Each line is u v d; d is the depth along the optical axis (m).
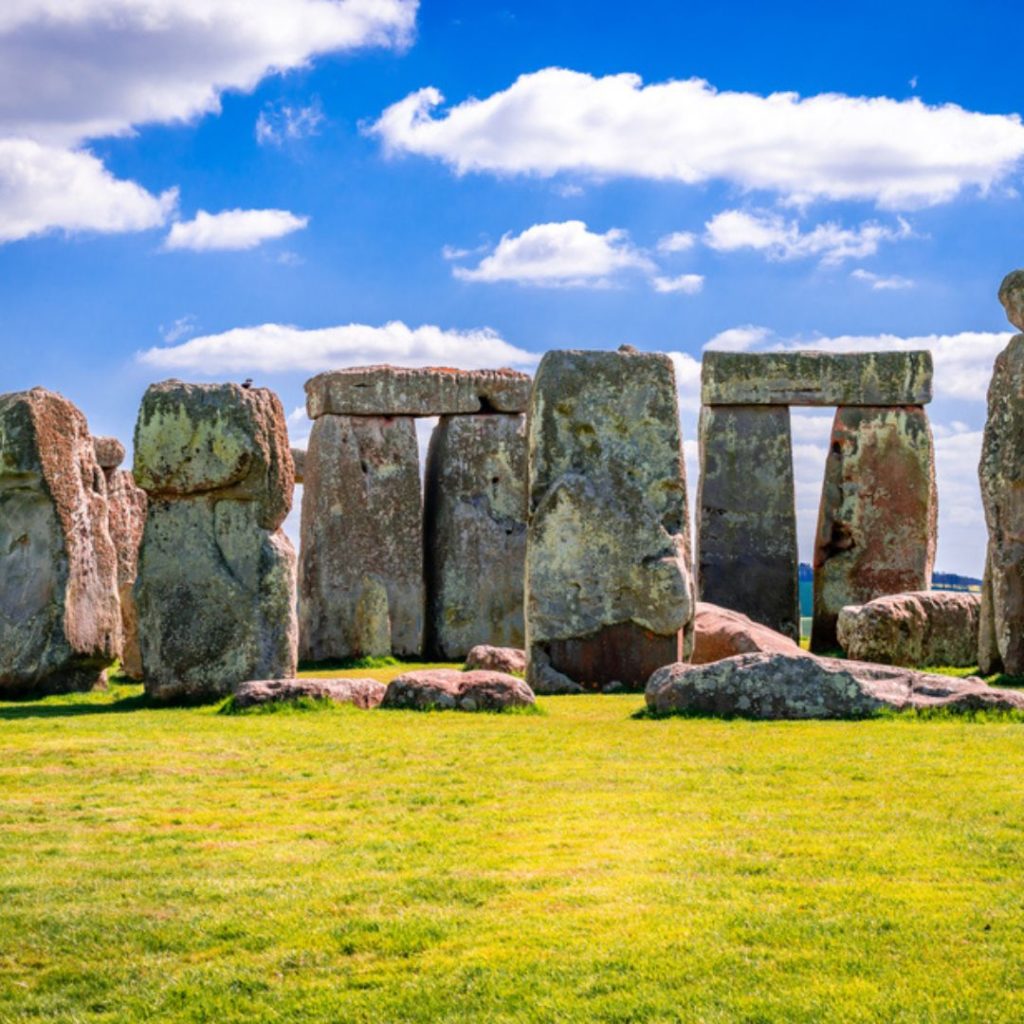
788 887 8.97
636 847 9.88
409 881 9.31
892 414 29.08
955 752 12.51
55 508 18.83
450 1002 7.68
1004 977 7.63
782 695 14.83
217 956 8.38
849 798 11.00
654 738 13.63
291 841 10.36
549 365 19.72
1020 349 19.11
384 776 12.24
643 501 19.48
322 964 8.23
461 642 29.23
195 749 13.48
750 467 28.86
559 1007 7.54
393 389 28.95
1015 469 18.95
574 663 19.23
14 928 8.76
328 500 28.47
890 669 15.21
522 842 10.10
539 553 19.39
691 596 19.52
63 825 10.92
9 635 18.75
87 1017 7.80
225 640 17.66
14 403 18.81
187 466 17.75
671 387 19.75
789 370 28.89
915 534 29.05
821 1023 7.23
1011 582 18.98
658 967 7.89
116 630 19.48
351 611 28.36
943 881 9.01
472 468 29.56
